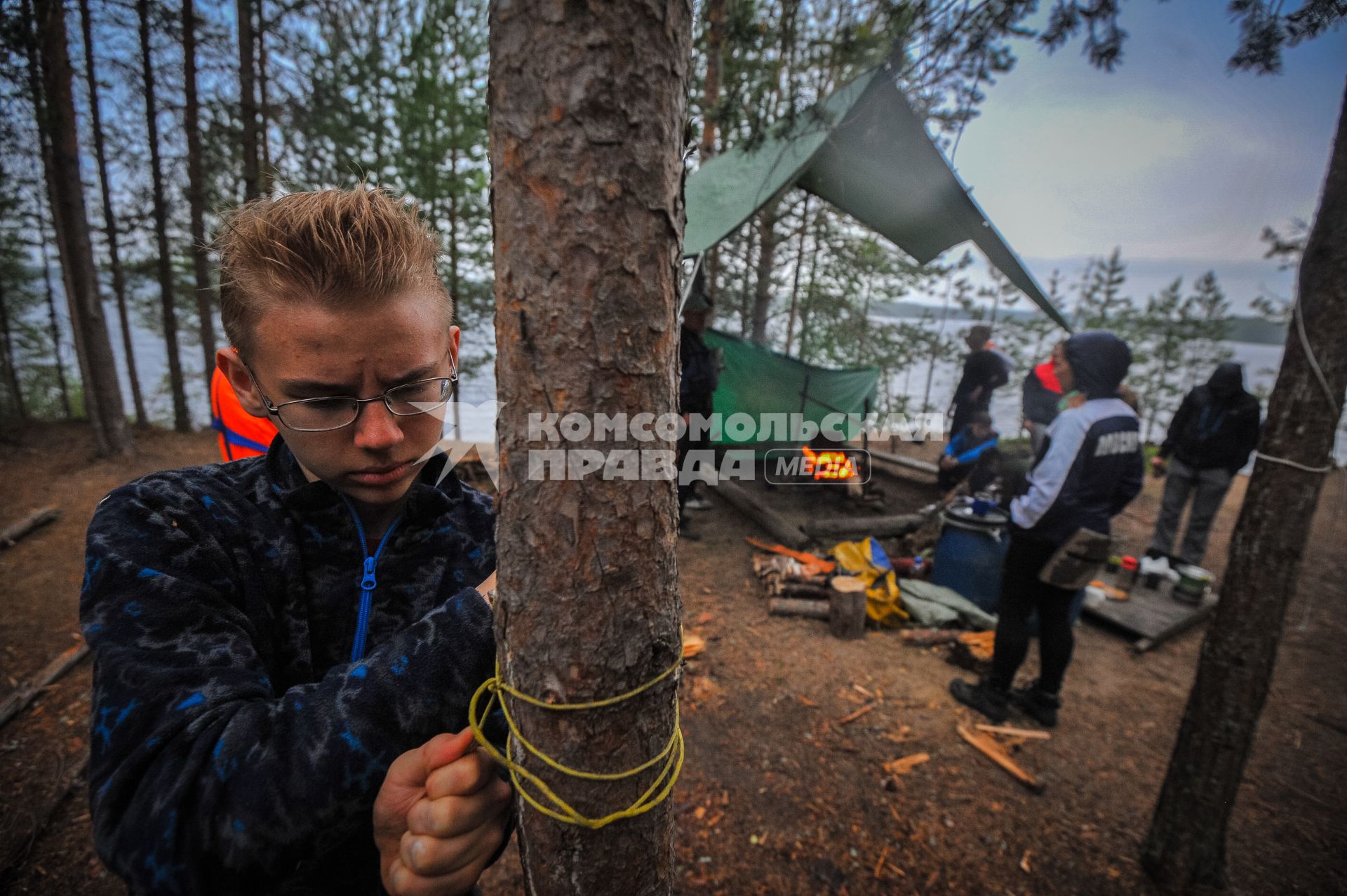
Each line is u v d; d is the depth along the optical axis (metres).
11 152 5.94
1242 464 4.51
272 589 0.74
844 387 6.41
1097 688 3.22
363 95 6.61
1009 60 1.86
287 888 0.74
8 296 8.27
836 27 2.25
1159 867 2.06
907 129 3.25
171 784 0.50
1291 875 2.13
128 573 0.62
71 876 2.03
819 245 8.21
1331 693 3.32
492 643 0.65
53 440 7.13
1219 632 1.94
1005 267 4.44
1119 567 4.62
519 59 0.50
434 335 0.72
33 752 2.53
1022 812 2.34
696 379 4.14
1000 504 4.91
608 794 0.61
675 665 0.63
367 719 0.55
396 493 0.76
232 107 6.62
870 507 5.77
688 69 0.55
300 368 0.64
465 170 7.09
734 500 5.81
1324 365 1.76
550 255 0.52
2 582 3.86
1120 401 2.58
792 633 3.58
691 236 4.22
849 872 2.06
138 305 9.22
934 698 3.00
